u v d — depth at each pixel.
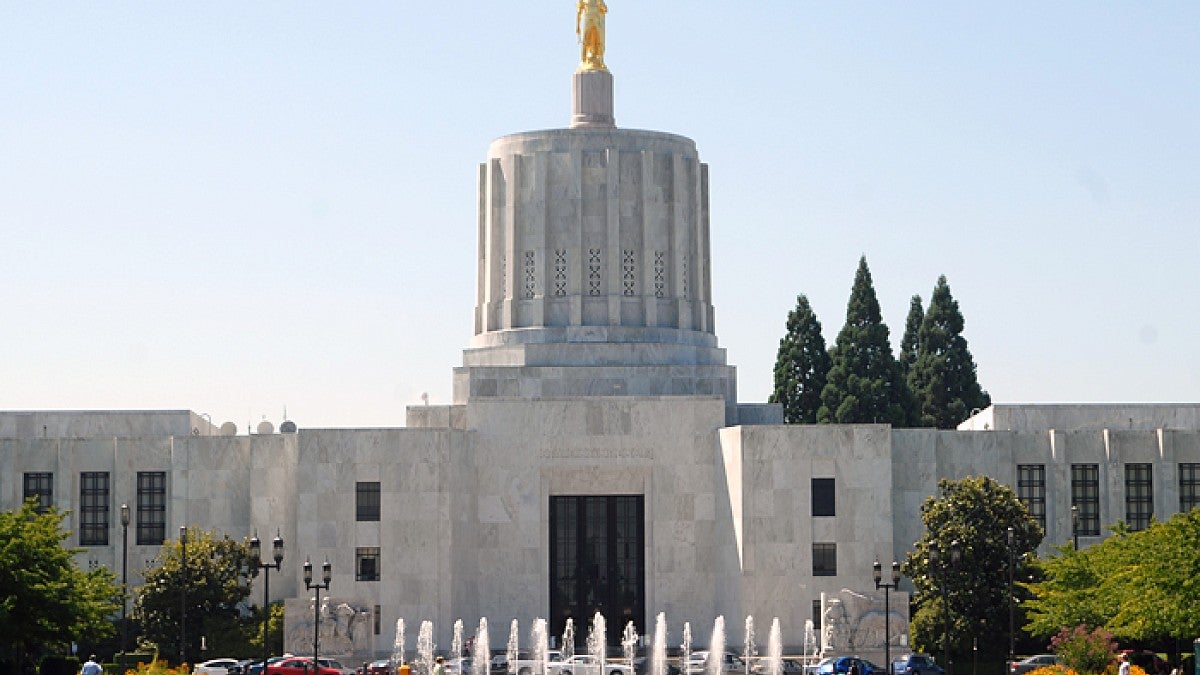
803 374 177.50
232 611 128.62
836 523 130.88
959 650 122.19
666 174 140.38
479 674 123.69
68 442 135.75
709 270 144.12
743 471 130.88
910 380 179.50
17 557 100.00
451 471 132.12
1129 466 135.25
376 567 131.38
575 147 139.12
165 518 136.00
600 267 139.12
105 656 128.50
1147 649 114.38
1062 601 109.56
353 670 121.00
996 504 124.25
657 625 132.25
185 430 141.62
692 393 138.25
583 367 137.38
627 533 136.00
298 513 131.62
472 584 134.38
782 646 130.12
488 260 141.38
